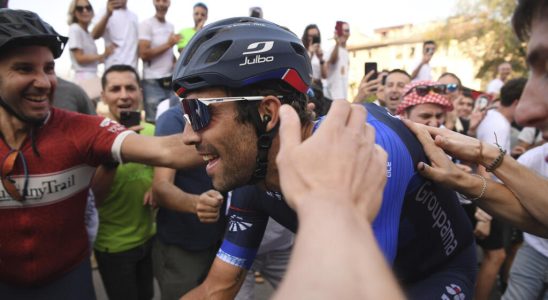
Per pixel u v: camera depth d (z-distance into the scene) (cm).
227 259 131
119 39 463
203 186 210
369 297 36
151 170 230
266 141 100
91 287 170
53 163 141
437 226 116
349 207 44
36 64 134
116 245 218
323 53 554
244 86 97
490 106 474
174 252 210
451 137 118
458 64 2481
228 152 100
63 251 151
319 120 108
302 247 41
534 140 387
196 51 102
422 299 114
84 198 157
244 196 128
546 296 204
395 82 358
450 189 123
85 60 425
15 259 142
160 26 499
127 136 149
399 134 109
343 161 48
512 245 331
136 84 260
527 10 65
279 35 101
